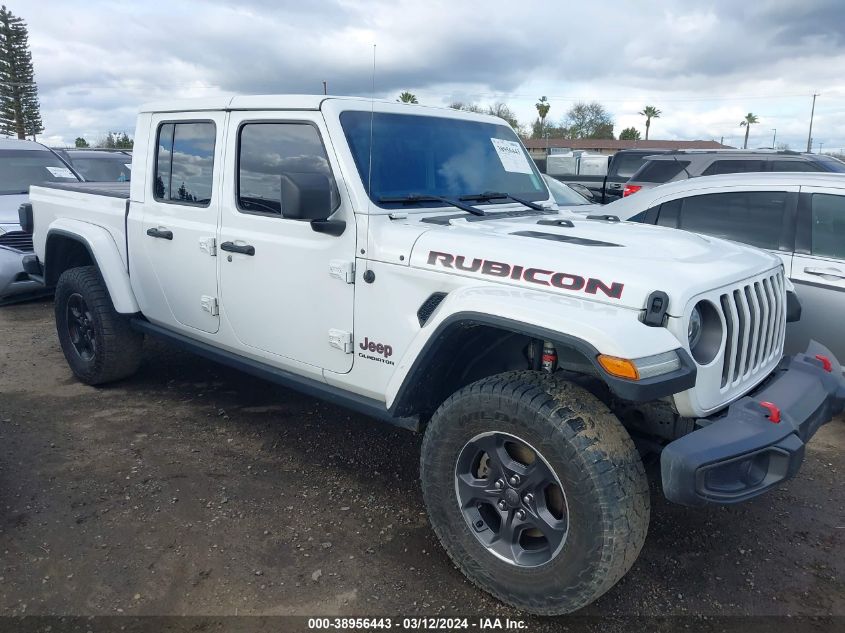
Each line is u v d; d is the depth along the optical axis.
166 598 2.86
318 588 2.94
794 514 3.61
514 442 2.71
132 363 5.12
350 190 3.26
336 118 3.38
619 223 3.83
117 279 4.69
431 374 3.06
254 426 4.60
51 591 2.88
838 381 3.21
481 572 2.85
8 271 7.55
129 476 3.88
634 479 2.49
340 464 4.08
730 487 2.47
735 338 2.74
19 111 58.72
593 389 2.96
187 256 4.14
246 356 4.01
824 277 4.54
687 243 3.21
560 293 2.65
